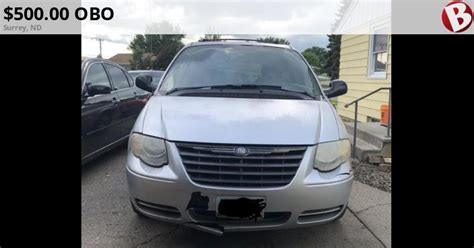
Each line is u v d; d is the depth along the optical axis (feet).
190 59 13.14
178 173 8.58
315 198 8.73
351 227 11.21
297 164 8.71
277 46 14.06
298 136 8.96
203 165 8.56
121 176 15.94
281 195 8.48
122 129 19.22
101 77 17.43
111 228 10.89
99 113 16.14
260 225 8.67
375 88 30.83
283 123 9.31
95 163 17.97
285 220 8.77
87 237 10.34
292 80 12.44
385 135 19.19
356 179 15.84
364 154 18.25
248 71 12.59
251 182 8.48
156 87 13.10
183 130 8.95
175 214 8.80
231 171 8.48
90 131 15.23
